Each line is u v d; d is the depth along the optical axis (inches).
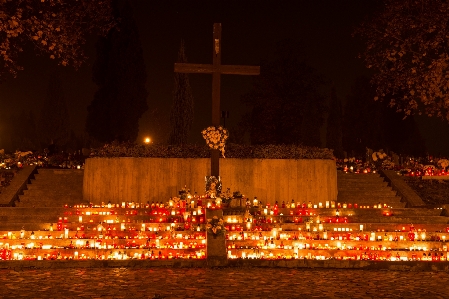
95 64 1398.9
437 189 1115.3
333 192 1042.7
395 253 754.8
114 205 964.6
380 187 1097.4
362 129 2082.9
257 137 1616.6
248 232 809.5
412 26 721.6
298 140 1585.9
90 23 731.4
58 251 743.1
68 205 997.2
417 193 1091.9
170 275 625.3
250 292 539.2
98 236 801.6
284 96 1576.0
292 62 1578.5
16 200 1004.6
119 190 1024.2
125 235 816.3
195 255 748.6
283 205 969.5
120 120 1378.0
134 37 1387.8
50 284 573.0
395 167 1246.9
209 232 773.9
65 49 705.6
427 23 716.0
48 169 1080.8
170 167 1030.4
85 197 1023.0
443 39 698.2
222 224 781.3
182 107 1416.1
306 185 1040.2
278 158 1042.7
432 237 817.5
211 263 682.8
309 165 1042.1
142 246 781.3
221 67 954.7
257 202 960.3
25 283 577.9
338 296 525.3
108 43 1398.9
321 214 928.3
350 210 930.7
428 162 1330.0
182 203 930.7
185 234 810.8
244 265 683.4
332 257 757.3
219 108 960.3
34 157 1213.7
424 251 756.6
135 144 1064.8
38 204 998.4
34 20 655.8
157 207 927.0
